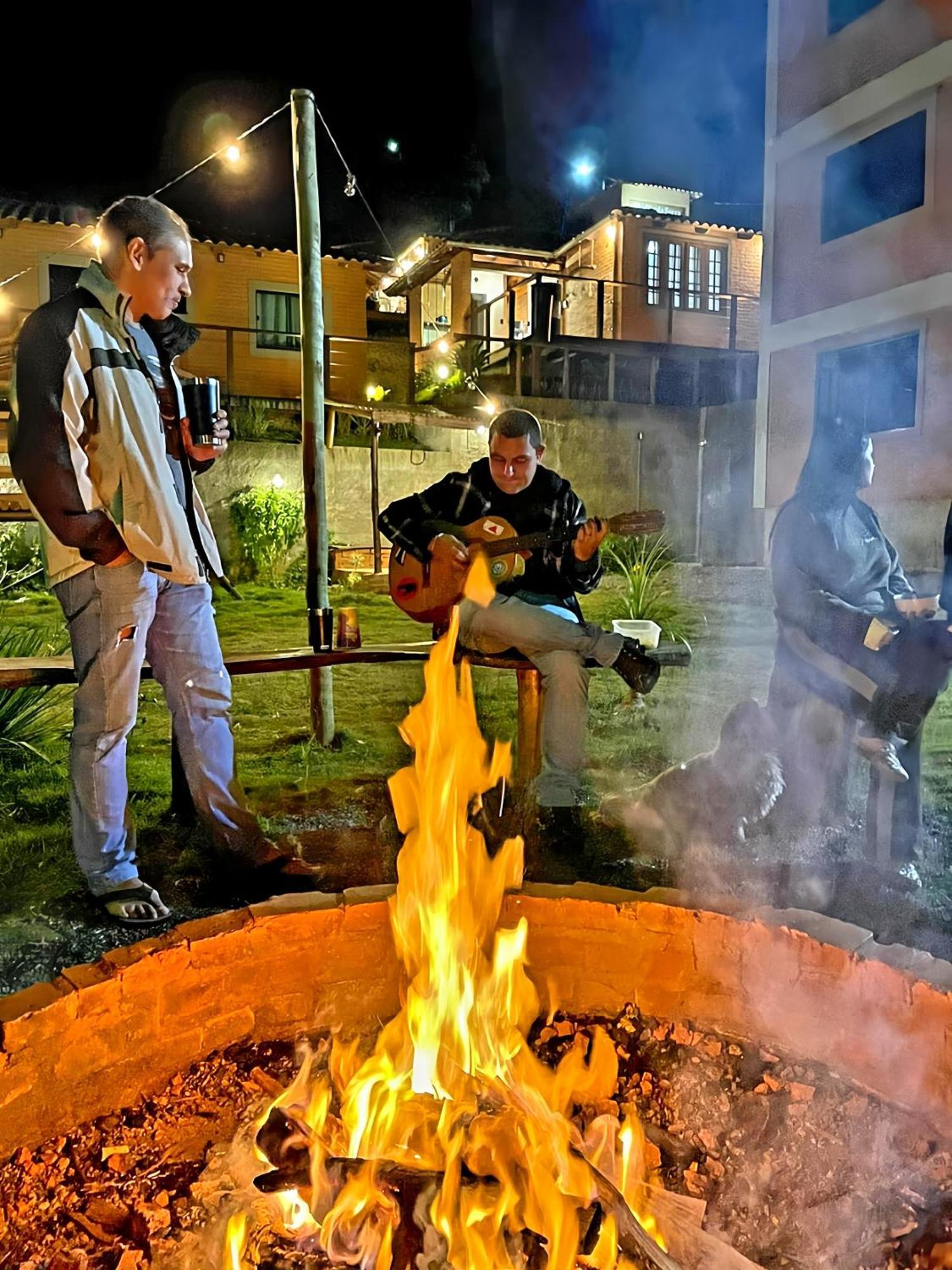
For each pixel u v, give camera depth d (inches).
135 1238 61.9
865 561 147.1
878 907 121.6
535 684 153.3
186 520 121.9
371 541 580.1
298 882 129.6
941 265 404.8
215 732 128.8
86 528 107.9
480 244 820.6
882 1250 59.6
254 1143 68.9
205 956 77.3
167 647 125.9
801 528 143.8
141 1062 74.9
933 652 132.4
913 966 72.0
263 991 81.4
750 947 79.7
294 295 723.4
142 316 117.4
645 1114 73.4
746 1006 81.1
